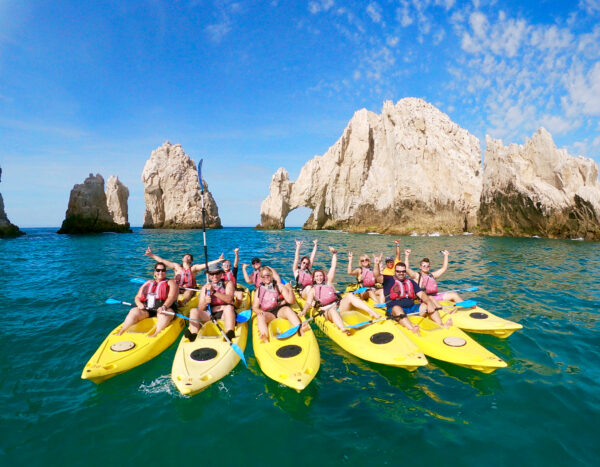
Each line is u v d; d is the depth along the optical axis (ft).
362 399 14.33
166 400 14.46
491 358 15.87
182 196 195.11
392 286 21.15
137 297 21.54
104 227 150.61
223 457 11.23
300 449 11.51
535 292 30.86
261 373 16.62
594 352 18.34
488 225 110.42
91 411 13.70
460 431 12.21
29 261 54.19
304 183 179.32
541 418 12.87
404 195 120.26
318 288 21.20
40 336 20.84
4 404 14.05
